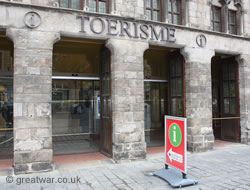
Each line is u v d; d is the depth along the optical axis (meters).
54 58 8.44
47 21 6.49
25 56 6.23
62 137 8.69
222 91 11.34
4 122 7.85
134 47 7.58
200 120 8.80
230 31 10.28
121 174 6.11
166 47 8.93
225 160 7.57
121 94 7.33
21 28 6.21
